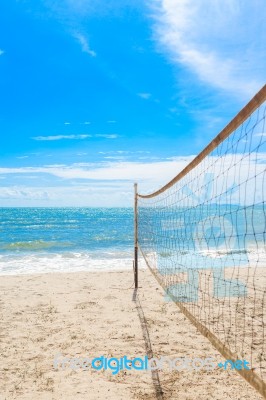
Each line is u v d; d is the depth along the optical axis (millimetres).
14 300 7020
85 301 6898
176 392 3379
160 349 4434
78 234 33062
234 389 3434
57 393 3373
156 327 5277
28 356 4250
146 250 11180
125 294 7477
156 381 3607
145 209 11516
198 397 3277
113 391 3410
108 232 35781
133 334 4988
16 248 20516
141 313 6031
